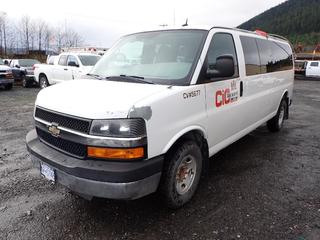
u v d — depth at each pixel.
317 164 5.07
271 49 5.97
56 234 3.12
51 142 3.32
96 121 2.83
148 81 3.57
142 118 2.87
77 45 54.66
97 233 3.14
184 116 3.39
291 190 4.09
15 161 5.10
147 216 3.44
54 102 3.24
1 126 7.60
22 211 3.53
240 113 4.64
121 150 2.81
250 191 4.05
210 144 4.01
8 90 15.97
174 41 4.00
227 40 4.33
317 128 7.71
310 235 3.10
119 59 4.27
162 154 3.12
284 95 7.05
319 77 26.31
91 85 3.53
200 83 3.62
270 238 3.06
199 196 3.89
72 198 3.83
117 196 2.85
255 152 5.66
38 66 16.38
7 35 50.34
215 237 3.07
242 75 4.59
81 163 2.91
